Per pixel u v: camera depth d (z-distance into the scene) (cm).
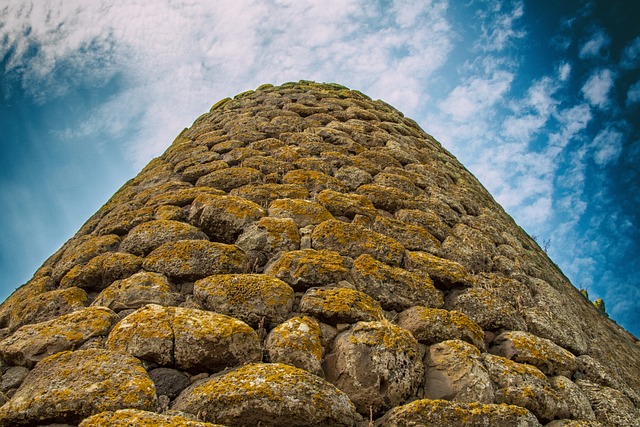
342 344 511
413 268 666
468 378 507
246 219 700
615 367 704
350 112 1248
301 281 588
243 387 429
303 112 1211
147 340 482
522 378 536
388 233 740
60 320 535
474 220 930
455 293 661
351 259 640
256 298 545
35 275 779
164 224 702
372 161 995
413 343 526
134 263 637
